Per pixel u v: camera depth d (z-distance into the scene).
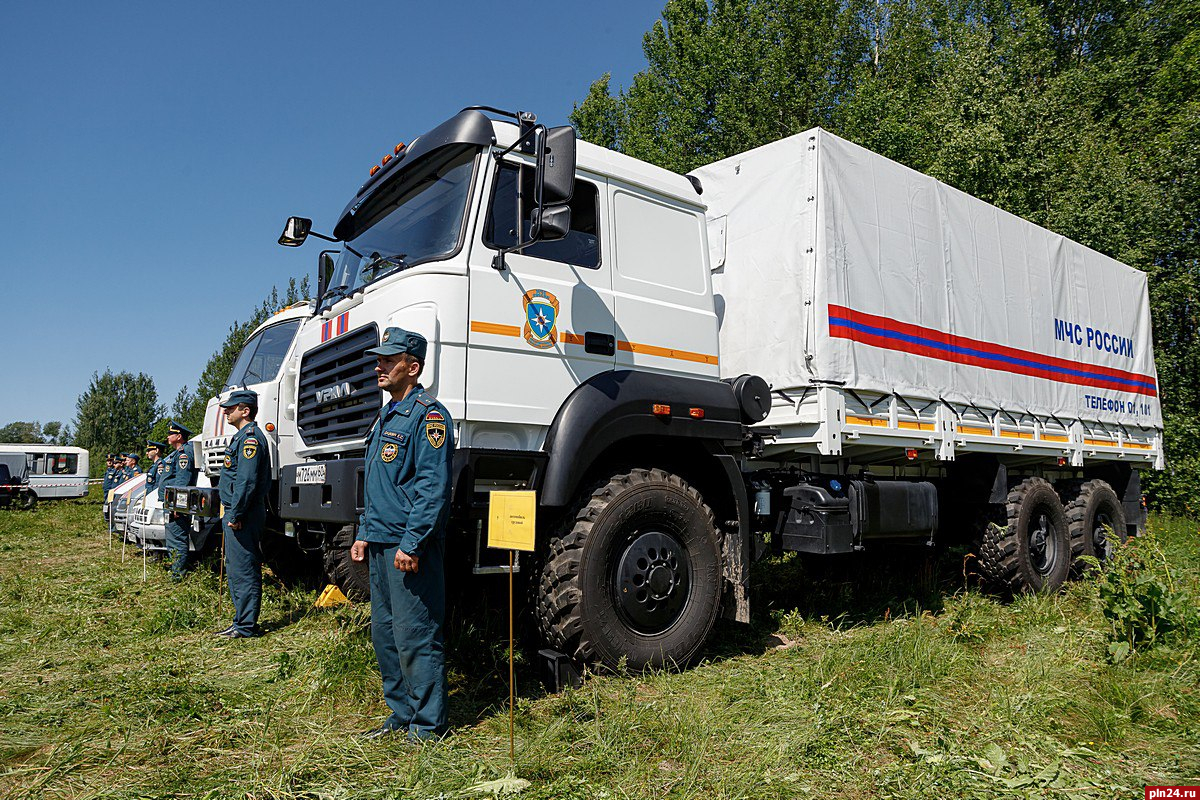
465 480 3.53
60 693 3.84
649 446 4.50
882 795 2.67
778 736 3.14
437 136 4.03
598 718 3.19
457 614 4.67
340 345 4.30
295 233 5.02
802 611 5.89
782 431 5.21
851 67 21.95
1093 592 5.77
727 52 21.03
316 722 3.34
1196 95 16.67
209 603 6.07
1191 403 13.75
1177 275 13.96
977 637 4.89
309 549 5.18
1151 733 3.36
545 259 4.03
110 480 16.98
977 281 6.52
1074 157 15.30
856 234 5.35
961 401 6.09
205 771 2.82
